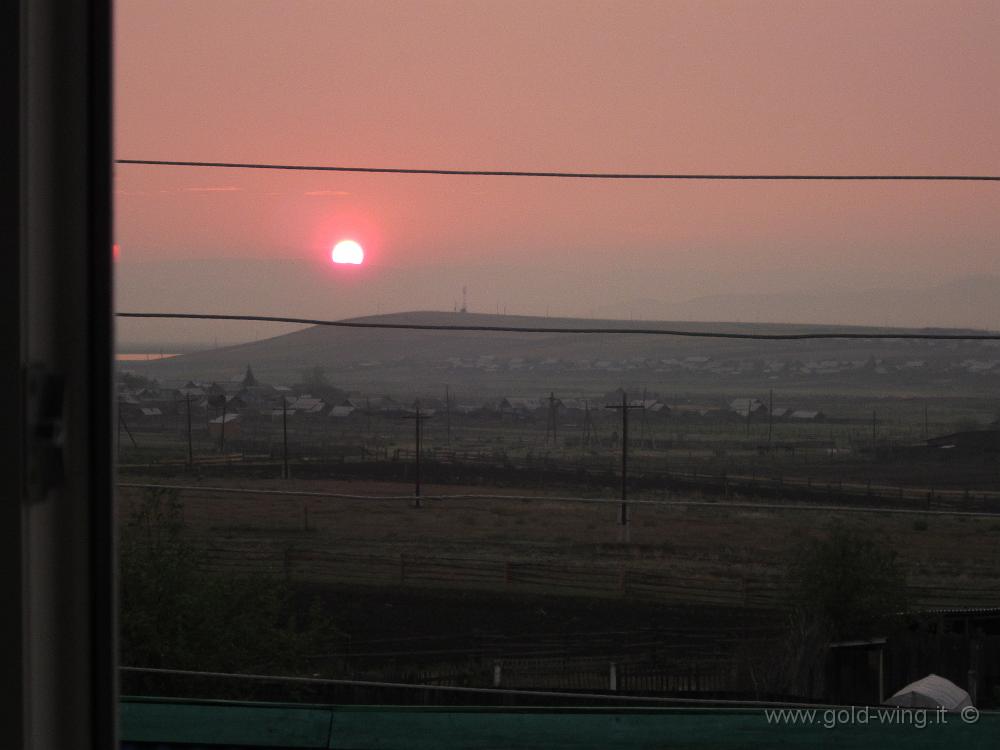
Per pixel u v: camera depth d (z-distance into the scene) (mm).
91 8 1028
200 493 55656
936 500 58375
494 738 4242
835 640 17594
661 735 4254
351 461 75938
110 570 1039
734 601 27281
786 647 16891
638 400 176625
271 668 16484
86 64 1023
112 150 1040
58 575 999
